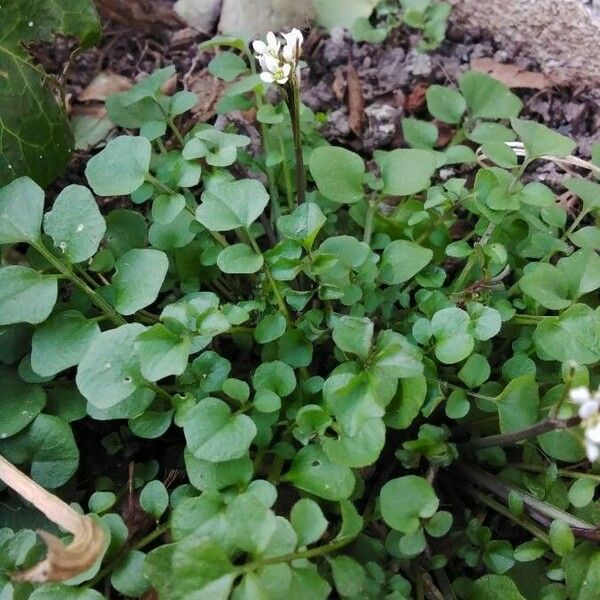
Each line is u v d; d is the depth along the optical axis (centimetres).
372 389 11
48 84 16
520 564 12
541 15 17
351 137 18
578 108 18
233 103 16
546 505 12
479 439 12
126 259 13
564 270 13
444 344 12
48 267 13
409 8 19
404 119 17
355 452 11
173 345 11
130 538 12
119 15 19
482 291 13
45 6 15
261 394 12
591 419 9
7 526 12
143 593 11
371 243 14
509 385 12
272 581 9
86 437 14
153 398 12
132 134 18
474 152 17
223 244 14
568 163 16
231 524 9
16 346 13
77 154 17
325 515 12
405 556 11
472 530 12
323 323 13
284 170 15
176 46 19
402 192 14
